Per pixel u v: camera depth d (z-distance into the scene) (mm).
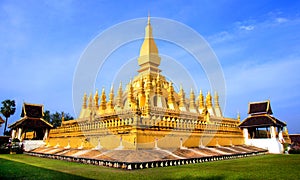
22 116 41594
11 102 58750
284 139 47000
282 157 29609
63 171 16266
